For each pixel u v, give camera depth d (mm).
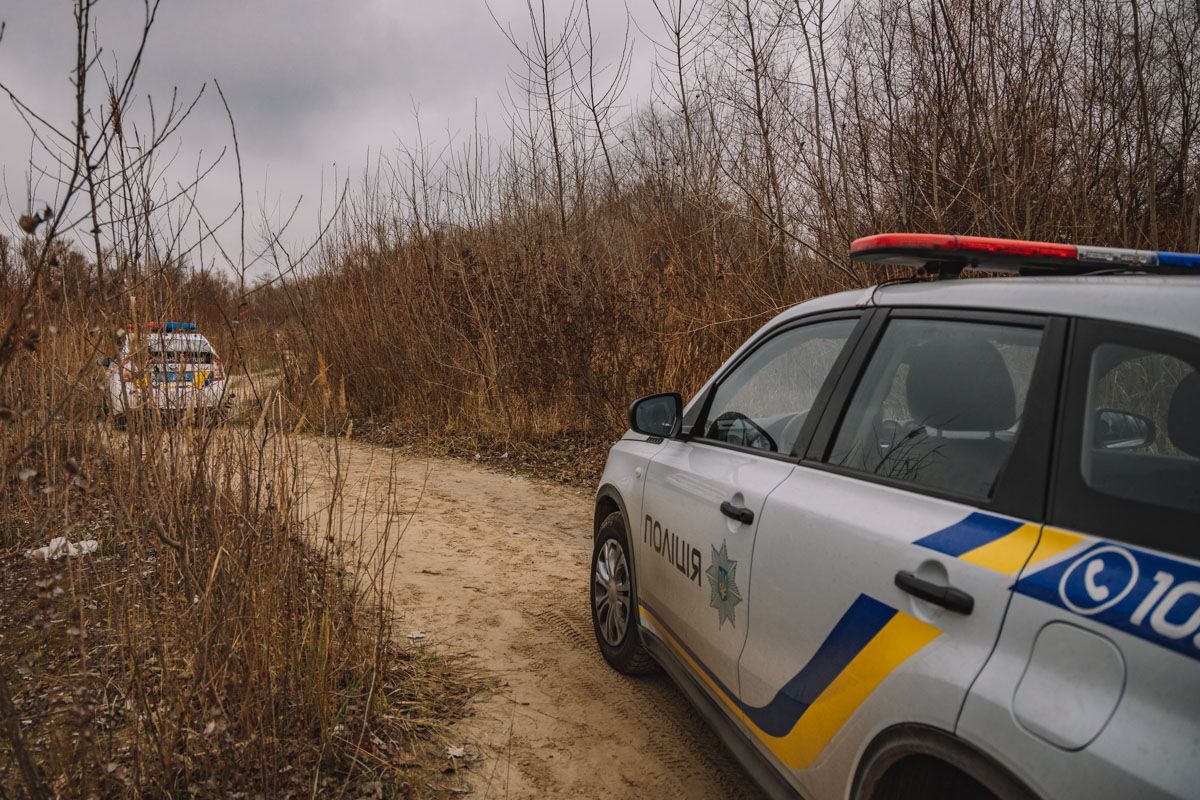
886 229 6527
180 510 2979
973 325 1970
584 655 4043
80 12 2094
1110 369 1566
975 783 1573
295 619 3152
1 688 2146
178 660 2951
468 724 3307
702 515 2848
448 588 4934
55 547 2869
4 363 2271
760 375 2941
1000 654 1489
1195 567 1264
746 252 8297
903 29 6918
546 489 8109
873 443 2160
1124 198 5828
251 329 3271
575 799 2854
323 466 3807
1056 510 1537
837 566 2010
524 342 10078
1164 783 1142
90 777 2502
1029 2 6316
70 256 2770
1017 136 6059
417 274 11734
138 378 2895
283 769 2775
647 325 9227
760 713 2363
